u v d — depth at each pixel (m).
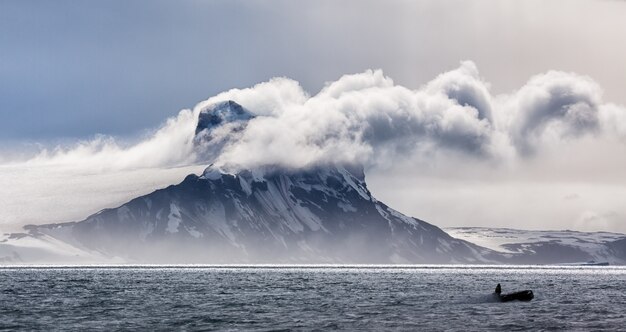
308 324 175.50
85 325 173.25
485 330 166.88
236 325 173.62
